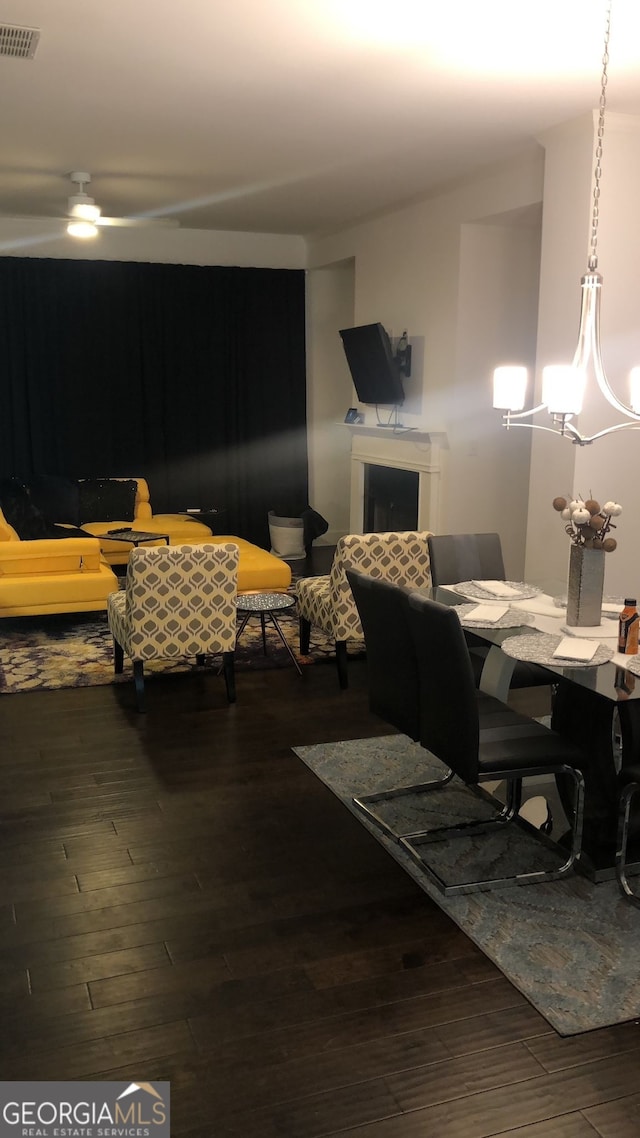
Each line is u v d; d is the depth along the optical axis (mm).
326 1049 2125
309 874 2893
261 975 2391
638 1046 2152
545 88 4109
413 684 2967
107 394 7965
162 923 2617
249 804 3365
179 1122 1910
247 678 4797
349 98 4254
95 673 4828
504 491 6598
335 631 4578
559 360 4934
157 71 3893
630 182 4633
